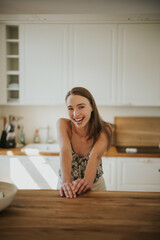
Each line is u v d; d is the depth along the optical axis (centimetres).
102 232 81
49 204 102
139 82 288
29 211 95
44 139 331
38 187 279
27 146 304
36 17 184
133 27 282
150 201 106
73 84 292
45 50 290
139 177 272
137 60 285
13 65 324
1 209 89
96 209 97
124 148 303
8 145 293
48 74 293
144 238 77
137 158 271
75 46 288
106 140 146
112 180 274
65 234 79
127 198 109
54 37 288
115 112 324
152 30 281
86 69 289
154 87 288
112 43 285
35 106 329
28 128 333
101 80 290
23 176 279
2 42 292
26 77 295
